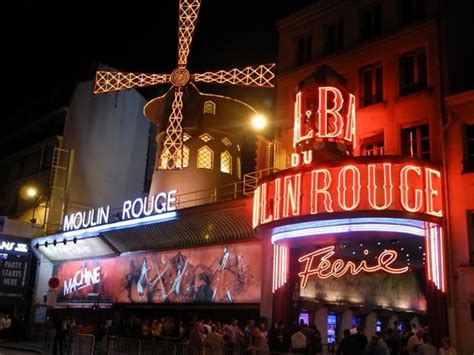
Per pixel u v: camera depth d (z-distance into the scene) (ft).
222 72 77.51
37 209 97.50
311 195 45.42
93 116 102.37
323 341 62.69
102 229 77.71
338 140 49.29
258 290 58.23
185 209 64.64
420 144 50.47
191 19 81.76
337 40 60.49
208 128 78.69
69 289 87.35
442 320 44.39
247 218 59.21
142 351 45.37
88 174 98.94
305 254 55.83
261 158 59.82
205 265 65.10
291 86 62.49
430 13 51.93
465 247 44.88
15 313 91.45
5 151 115.55
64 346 64.75
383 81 54.29
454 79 50.49
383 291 69.97
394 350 45.47
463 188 46.19
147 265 73.77
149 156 109.91
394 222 44.96
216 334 43.37
